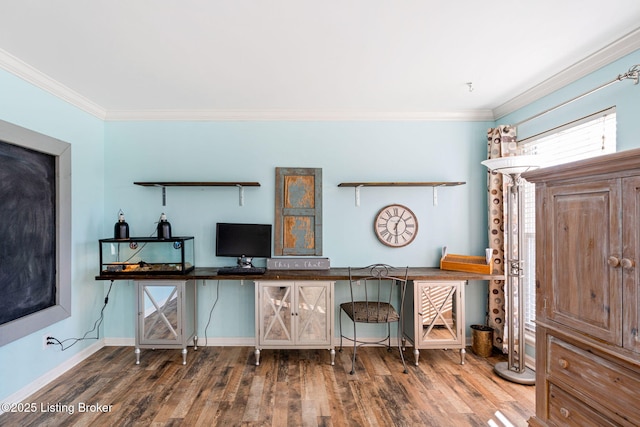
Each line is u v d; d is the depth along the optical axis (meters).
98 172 3.19
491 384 2.55
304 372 2.73
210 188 3.31
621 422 1.32
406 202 3.36
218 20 1.77
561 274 1.60
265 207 3.32
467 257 3.11
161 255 3.21
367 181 3.34
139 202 3.29
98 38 1.95
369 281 3.31
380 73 2.46
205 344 3.28
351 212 3.34
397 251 3.35
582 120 2.31
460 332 2.89
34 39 1.96
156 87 2.70
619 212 1.32
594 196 1.42
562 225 1.59
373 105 3.16
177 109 3.23
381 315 2.79
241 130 3.32
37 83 2.43
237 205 3.32
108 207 3.27
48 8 1.65
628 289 1.29
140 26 1.83
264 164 3.32
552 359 1.66
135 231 3.28
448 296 2.88
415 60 2.25
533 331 2.88
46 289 2.53
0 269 2.14
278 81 2.59
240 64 2.30
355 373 2.72
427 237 3.36
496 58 2.23
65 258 2.70
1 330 2.11
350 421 2.08
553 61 2.27
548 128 2.65
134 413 2.16
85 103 2.95
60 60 2.22
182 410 2.19
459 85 2.69
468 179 3.36
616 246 1.33
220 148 3.31
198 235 3.30
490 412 2.19
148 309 2.88
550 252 1.66
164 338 2.88
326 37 1.96
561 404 1.61
